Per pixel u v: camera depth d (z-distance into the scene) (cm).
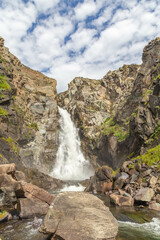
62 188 2486
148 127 2238
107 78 5700
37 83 5056
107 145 3809
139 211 1060
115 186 1700
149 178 1373
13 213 1023
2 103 2992
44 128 4359
